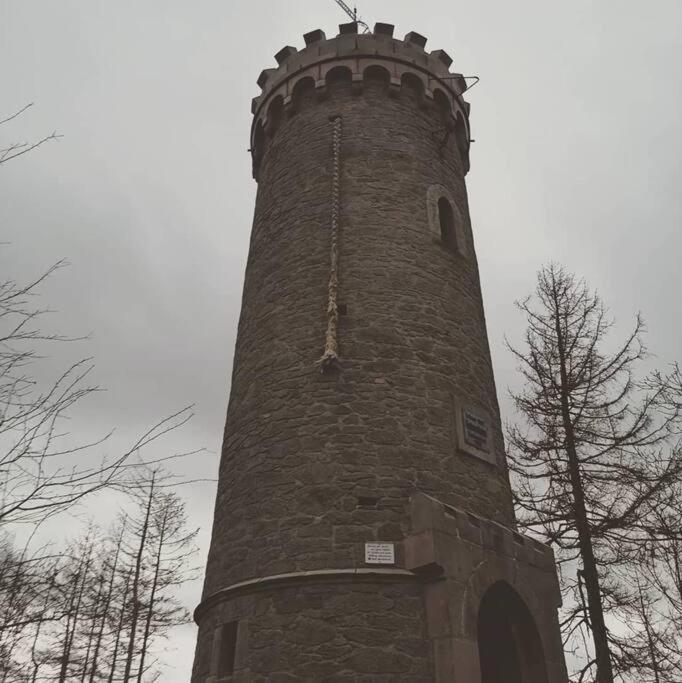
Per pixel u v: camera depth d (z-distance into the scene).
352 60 15.69
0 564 5.63
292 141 15.23
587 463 14.41
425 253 13.16
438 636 8.55
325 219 13.21
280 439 10.70
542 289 16.70
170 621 24.62
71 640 18.05
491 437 11.88
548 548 11.09
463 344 12.54
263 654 8.66
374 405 10.77
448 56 17.20
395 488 9.93
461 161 16.94
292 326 11.98
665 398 14.00
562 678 9.77
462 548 9.37
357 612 8.70
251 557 9.79
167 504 26.36
